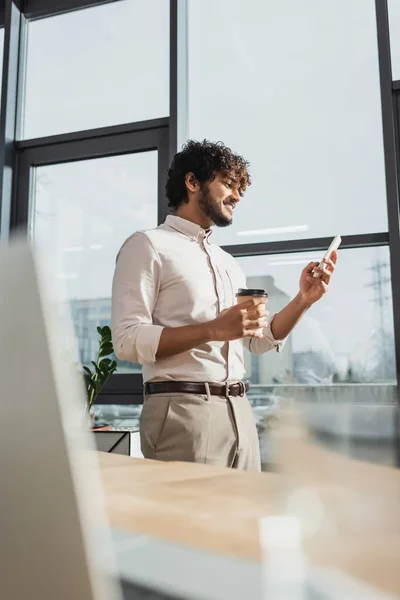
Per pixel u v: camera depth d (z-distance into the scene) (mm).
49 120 3172
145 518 338
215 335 1442
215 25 2920
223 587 205
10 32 3230
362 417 166
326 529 172
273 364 2525
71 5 3225
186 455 1473
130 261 1602
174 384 1516
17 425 180
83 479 176
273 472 190
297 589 179
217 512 356
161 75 2977
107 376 2488
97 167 3027
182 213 1780
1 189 3082
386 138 2447
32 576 185
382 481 164
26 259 175
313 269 1790
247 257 2645
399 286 2338
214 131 2812
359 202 2508
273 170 2662
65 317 177
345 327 2455
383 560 164
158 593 213
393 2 2584
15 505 184
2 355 179
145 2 3098
